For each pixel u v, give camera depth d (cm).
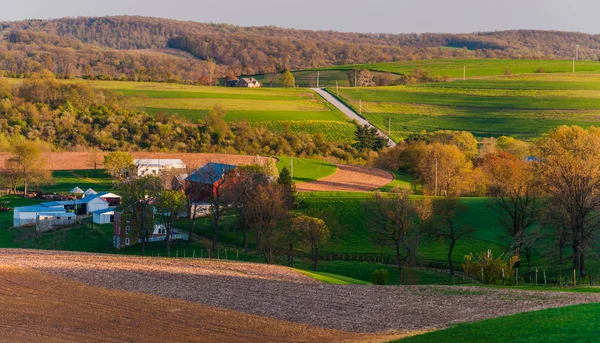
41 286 6606
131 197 11825
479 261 8762
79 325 5272
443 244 11306
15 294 6238
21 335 4978
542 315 4738
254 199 11306
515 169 12294
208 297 6312
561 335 4128
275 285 6962
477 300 5997
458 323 5131
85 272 7381
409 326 5200
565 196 8925
